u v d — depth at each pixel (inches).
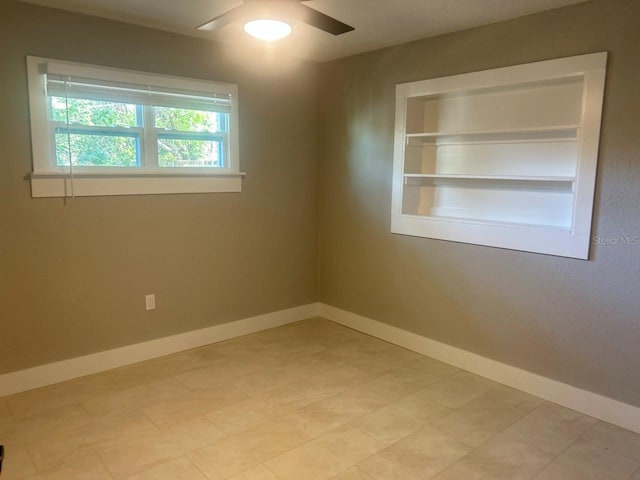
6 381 113.0
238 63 142.8
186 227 138.6
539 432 99.3
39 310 116.3
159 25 122.2
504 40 114.4
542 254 112.0
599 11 98.4
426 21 115.3
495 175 120.1
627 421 101.0
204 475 83.9
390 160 144.5
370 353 141.6
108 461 87.6
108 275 126.0
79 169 117.6
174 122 134.0
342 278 165.8
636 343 99.1
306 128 163.2
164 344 138.0
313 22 87.7
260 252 157.1
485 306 124.7
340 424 101.3
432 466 87.4
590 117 100.9
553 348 112.1
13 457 88.4
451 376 126.3
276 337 154.2
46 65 109.7
